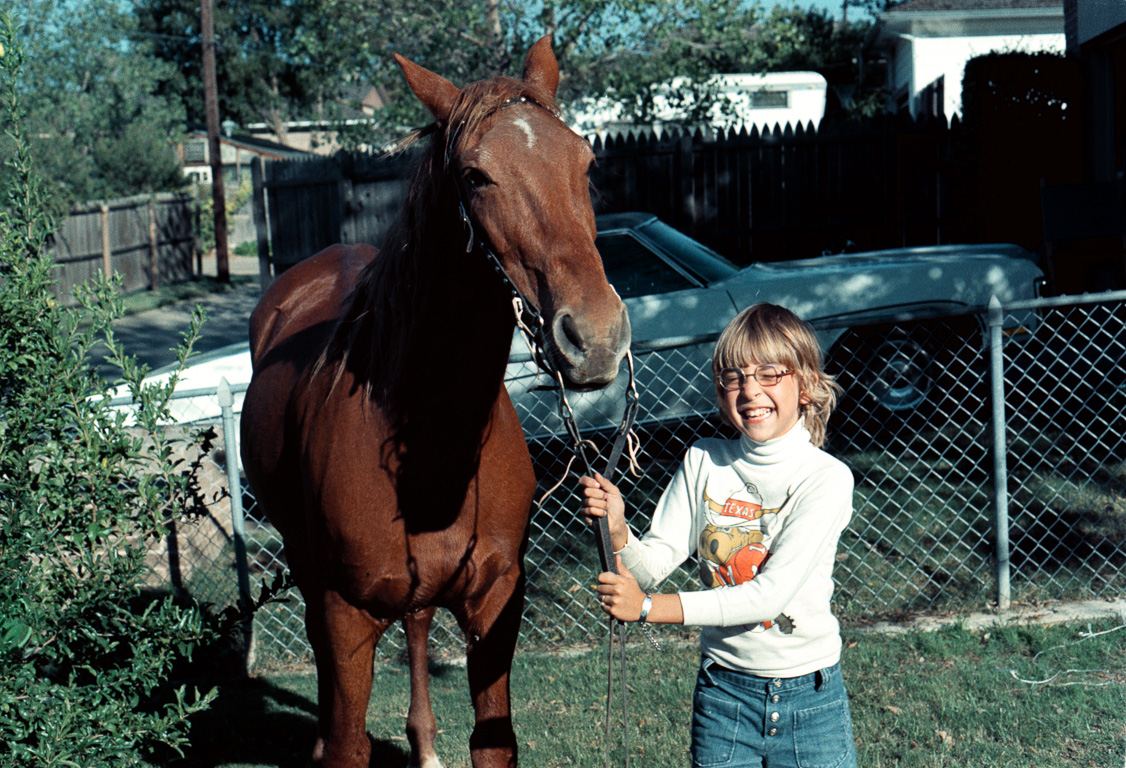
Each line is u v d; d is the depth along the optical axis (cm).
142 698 405
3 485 268
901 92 1922
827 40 3150
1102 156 995
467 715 393
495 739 267
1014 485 585
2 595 257
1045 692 370
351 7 1378
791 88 1934
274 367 338
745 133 1155
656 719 374
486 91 207
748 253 1180
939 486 589
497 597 267
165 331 1700
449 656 456
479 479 253
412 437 243
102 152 2936
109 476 279
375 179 1128
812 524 210
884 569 495
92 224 2052
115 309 289
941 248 757
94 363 1389
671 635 454
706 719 225
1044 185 872
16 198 283
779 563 208
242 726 398
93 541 274
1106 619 431
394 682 431
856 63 2745
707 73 1466
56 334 277
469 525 254
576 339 179
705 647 226
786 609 214
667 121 1494
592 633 461
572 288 183
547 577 516
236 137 4322
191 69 4969
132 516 288
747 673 218
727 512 223
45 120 2928
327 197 1166
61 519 273
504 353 239
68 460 279
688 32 1424
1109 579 468
